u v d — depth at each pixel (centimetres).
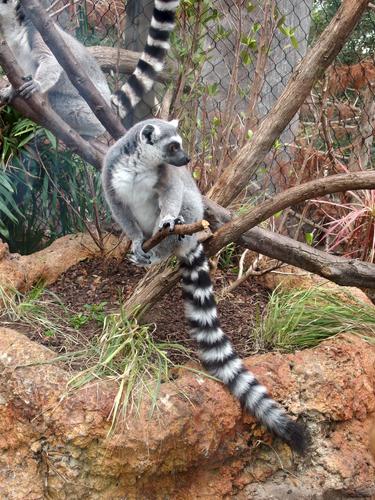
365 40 341
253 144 217
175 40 258
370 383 211
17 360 190
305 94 213
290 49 304
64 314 223
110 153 204
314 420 202
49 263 242
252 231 213
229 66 286
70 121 267
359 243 292
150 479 185
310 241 248
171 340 216
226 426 192
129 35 286
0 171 254
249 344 221
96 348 202
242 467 198
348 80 323
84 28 297
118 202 201
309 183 200
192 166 254
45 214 278
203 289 202
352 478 200
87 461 181
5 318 216
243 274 254
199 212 209
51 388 184
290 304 232
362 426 208
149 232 207
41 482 183
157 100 295
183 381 193
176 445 185
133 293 217
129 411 183
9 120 259
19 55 266
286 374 204
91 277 245
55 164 269
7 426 187
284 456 200
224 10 274
